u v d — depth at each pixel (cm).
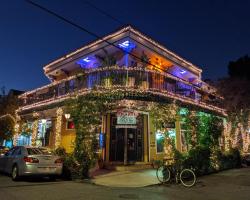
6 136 2795
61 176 1354
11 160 1320
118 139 1697
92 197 887
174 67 2150
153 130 1759
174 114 1584
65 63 2184
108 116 1720
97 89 1512
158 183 1202
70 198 865
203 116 1736
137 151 1700
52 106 1902
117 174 1416
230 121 2456
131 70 1596
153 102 1585
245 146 2478
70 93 1700
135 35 1734
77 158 1347
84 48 1964
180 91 1911
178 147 1869
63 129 2070
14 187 1063
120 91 1522
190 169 1302
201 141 1655
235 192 1030
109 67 1591
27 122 2369
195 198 916
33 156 1213
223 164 1773
